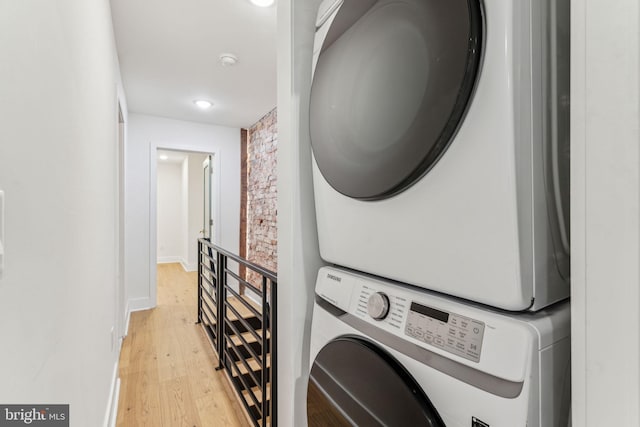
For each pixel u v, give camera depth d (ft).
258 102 11.22
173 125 13.08
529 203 1.64
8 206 1.67
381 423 2.19
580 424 1.42
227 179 14.33
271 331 4.84
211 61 8.29
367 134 2.40
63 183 2.70
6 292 1.63
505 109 1.60
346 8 2.79
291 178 3.53
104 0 5.18
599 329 1.37
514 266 1.62
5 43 1.64
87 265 3.66
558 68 1.76
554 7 1.75
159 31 6.93
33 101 2.03
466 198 1.80
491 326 1.72
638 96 1.24
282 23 3.75
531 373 1.55
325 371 2.83
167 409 6.28
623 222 1.29
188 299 13.93
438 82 1.83
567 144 1.80
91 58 4.02
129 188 12.16
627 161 1.28
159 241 23.82
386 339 2.27
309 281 3.54
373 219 2.51
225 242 14.34
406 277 2.24
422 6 1.95
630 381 1.27
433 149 1.88
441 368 1.89
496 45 1.63
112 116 6.44
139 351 8.76
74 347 2.98
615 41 1.31
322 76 3.05
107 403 5.25
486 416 1.65
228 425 5.85
